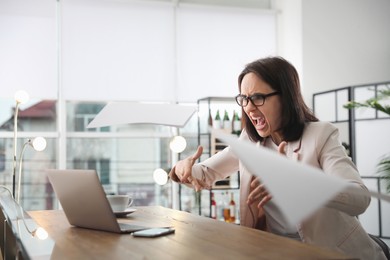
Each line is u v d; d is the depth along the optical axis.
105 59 5.03
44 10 4.88
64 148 4.95
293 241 1.15
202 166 1.98
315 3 5.20
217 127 4.88
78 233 1.36
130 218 1.70
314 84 5.16
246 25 5.46
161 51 5.19
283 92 1.63
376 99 4.23
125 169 5.50
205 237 1.23
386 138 4.42
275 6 5.61
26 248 1.06
